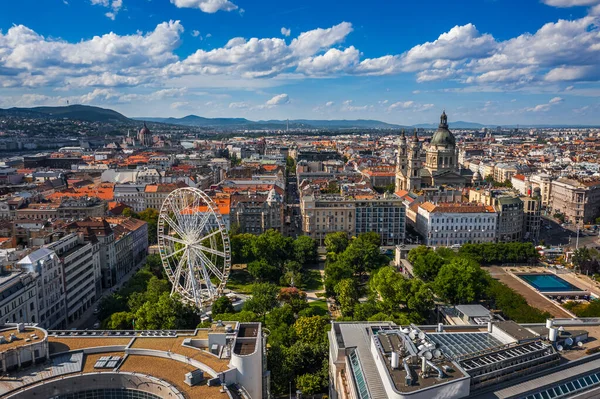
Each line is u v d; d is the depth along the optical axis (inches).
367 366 5477.4
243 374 5634.8
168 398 5201.8
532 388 5103.3
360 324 6761.8
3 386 5251.0
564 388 5241.1
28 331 6259.8
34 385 5275.6
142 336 6540.4
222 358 5890.8
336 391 6151.6
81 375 5418.3
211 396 5108.3
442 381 4751.5
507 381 5196.9
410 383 4687.5
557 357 5595.5
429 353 5054.1
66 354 5994.1
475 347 5629.9
